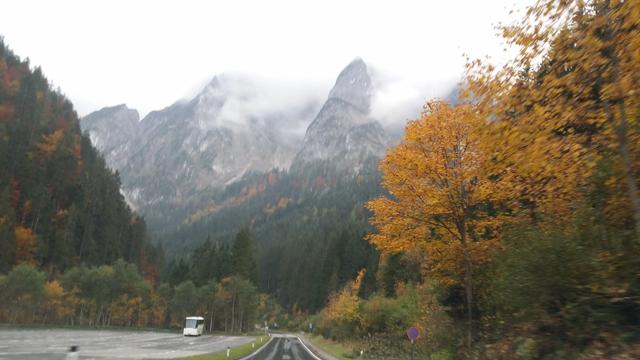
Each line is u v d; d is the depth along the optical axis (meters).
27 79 171.12
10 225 101.44
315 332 100.12
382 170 17.75
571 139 8.77
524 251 12.05
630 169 8.05
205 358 28.25
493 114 9.03
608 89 7.54
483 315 17.88
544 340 11.77
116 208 164.12
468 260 16.80
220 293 112.50
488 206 17.70
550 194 11.61
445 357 18.89
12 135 135.12
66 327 66.56
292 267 182.38
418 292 31.23
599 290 9.89
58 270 111.06
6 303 64.38
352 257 123.19
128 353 29.83
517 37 8.41
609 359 9.26
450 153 16.30
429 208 16.61
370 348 40.72
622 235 9.91
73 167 150.50
